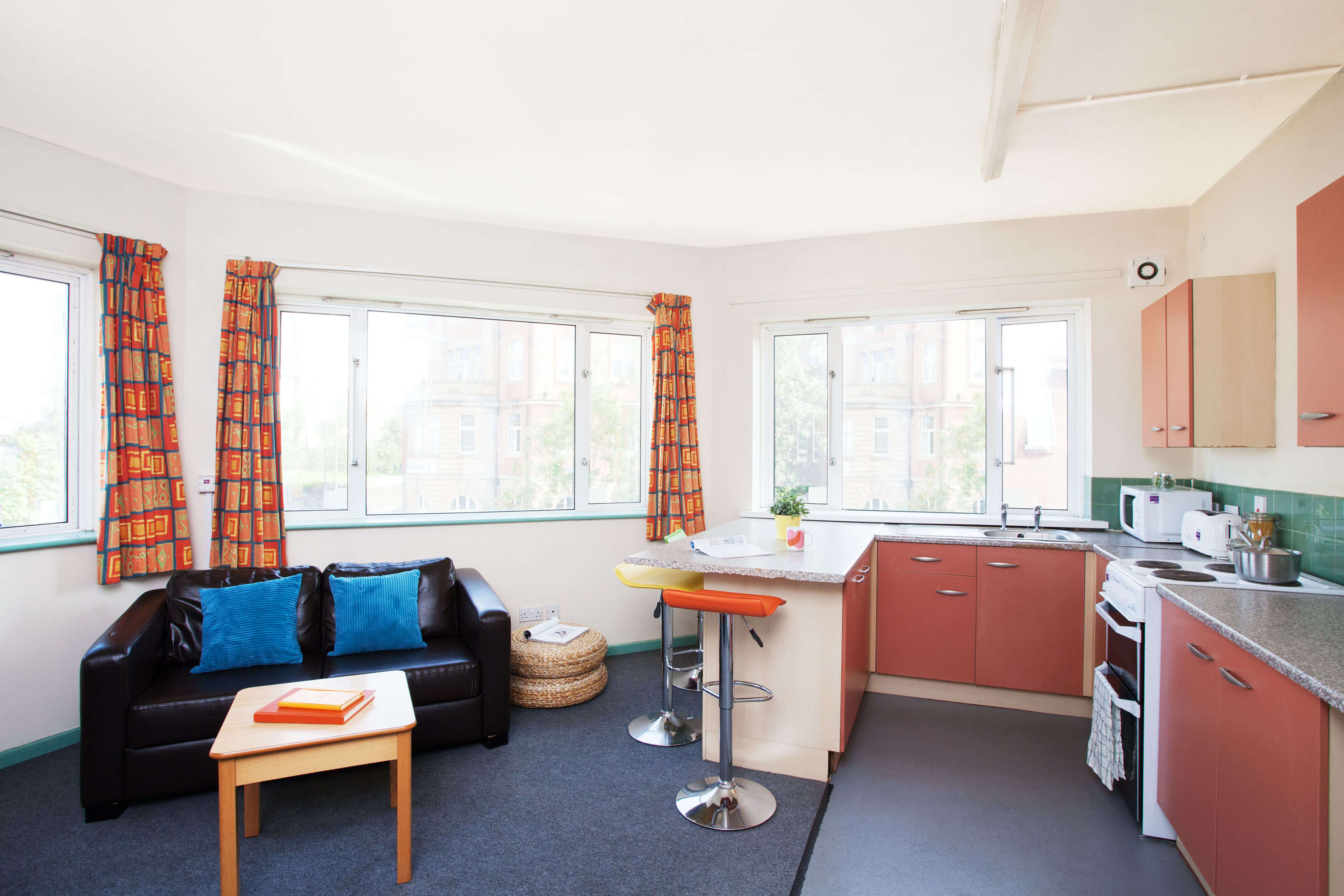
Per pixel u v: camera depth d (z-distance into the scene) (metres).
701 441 4.38
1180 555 2.82
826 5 1.93
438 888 1.94
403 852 1.96
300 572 3.10
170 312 3.26
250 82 2.37
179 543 3.21
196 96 2.46
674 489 4.18
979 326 3.99
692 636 4.35
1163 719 2.17
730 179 3.21
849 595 2.60
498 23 2.03
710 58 2.21
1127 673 2.39
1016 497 3.93
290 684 2.35
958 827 2.29
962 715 3.29
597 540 4.14
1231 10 1.91
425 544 3.79
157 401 3.14
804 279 4.19
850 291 4.09
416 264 3.76
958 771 2.69
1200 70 2.23
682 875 2.00
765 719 2.65
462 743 2.83
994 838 2.22
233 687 2.51
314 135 2.77
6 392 2.83
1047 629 3.28
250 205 3.45
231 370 3.36
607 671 3.85
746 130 2.71
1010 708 3.39
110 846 2.15
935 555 3.46
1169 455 3.54
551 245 4.04
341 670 2.72
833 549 2.89
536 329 4.15
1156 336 3.14
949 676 3.44
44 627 2.82
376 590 3.05
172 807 2.40
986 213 3.66
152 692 2.46
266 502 3.41
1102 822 2.32
